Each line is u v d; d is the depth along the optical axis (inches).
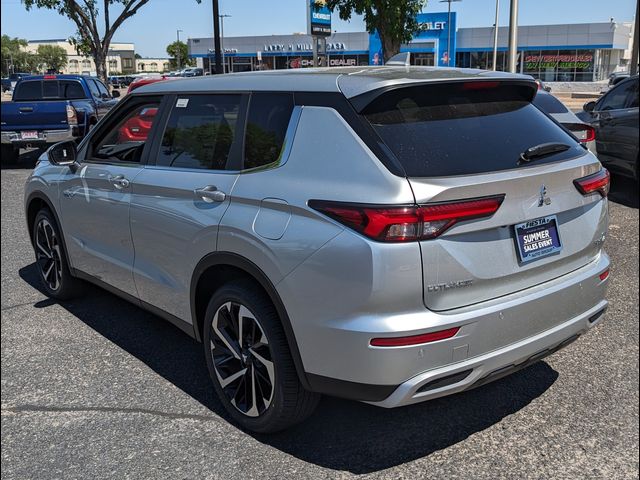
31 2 858.8
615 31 2065.7
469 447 123.1
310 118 116.8
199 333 142.6
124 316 193.2
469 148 110.7
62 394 146.7
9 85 2288.4
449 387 107.1
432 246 101.6
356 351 103.4
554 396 140.5
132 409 139.6
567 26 2102.6
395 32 512.7
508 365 112.3
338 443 125.3
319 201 107.8
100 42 906.7
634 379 146.8
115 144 170.9
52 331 182.4
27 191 206.5
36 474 118.3
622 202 339.3
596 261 130.3
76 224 181.3
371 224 100.5
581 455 120.0
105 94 662.5
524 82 126.7
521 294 112.8
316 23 582.2
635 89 361.1
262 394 123.0
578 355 159.9
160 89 157.9
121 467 119.7
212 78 147.5
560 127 132.6
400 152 105.4
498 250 109.2
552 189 115.4
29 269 243.8
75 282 200.7
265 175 120.3
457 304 105.6
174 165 145.6
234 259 121.8
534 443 123.9
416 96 115.1
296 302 110.1
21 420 136.3
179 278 140.8
